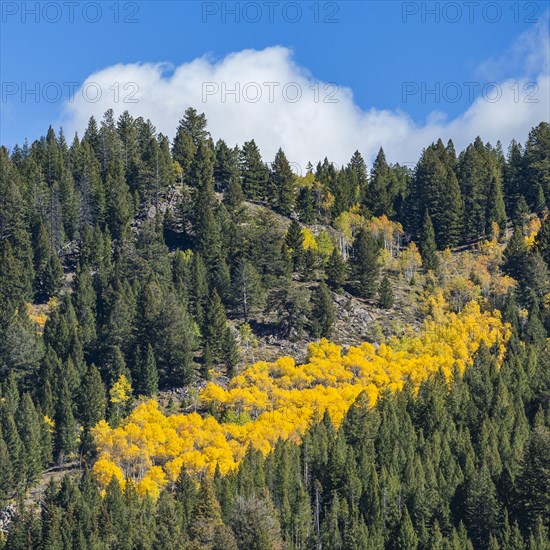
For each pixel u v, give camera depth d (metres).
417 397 170.75
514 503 137.50
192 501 138.75
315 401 170.75
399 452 153.12
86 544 135.75
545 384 175.62
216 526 126.25
